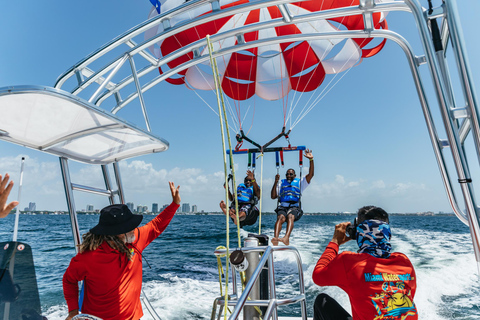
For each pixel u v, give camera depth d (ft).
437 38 8.53
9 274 5.52
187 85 19.15
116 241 6.70
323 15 10.87
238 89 19.92
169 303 17.63
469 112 7.98
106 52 11.86
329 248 6.26
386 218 6.14
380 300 5.42
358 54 16.01
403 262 5.79
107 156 10.77
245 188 16.44
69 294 6.70
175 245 49.78
